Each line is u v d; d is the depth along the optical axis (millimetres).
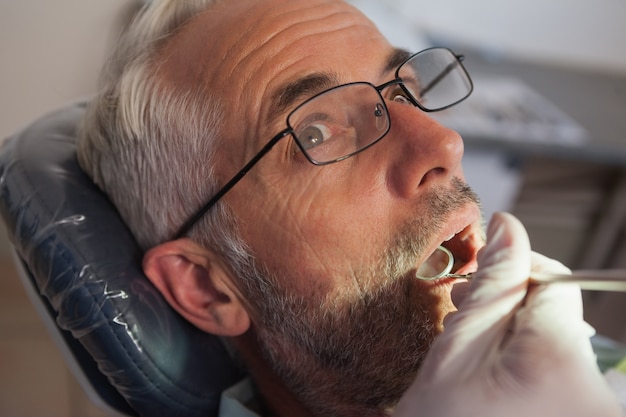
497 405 628
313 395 910
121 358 862
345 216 797
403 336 799
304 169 804
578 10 1892
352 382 860
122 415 972
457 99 954
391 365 817
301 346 875
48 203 899
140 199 915
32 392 1646
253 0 875
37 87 1750
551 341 643
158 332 887
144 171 897
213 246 880
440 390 656
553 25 1918
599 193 1791
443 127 795
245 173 821
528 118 1600
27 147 977
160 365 881
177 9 899
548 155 1503
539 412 619
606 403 624
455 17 1921
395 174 787
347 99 804
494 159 1511
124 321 861
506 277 685
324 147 810
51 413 1606
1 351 1724
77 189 939
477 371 653
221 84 831
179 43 876
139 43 912
